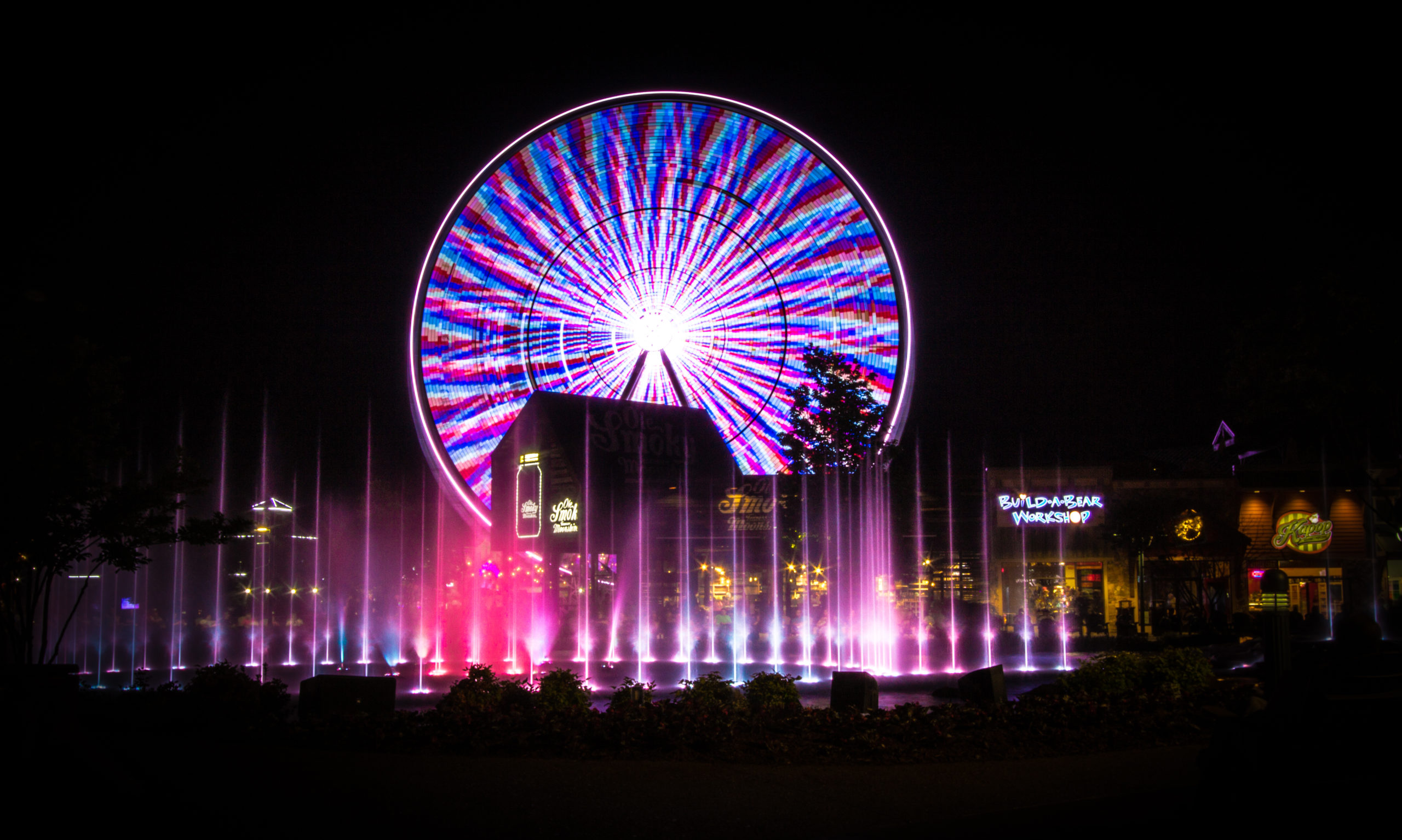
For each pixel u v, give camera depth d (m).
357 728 11.14
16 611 20.08
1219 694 13.11
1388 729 6.98
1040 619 42.03
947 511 41.94
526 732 11.08
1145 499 46.69
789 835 7.77
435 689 23.19
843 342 43.75
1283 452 48.28
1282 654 10.01
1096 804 8.78
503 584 42.56
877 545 38.97
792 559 39.53
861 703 13.81
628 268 46.03
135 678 27.70
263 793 8.36
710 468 45.12
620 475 41.56
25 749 8.90
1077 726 12.02
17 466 18.62
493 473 44.59
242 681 13.23
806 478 38.22
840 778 9.34
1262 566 47.34
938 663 29.91
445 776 9.05
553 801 8.37
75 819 7.58
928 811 8.48
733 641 36.50
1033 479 48.34
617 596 40.56
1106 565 47.31
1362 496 41.31
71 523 19.91
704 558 41.88
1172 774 9.78
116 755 9.51
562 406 42.56
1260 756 7.15
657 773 9.35
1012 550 47.66
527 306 44.81
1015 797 8.95
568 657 34.53
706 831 7.78
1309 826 6.98
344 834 7.38
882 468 39.62
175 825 7.48
